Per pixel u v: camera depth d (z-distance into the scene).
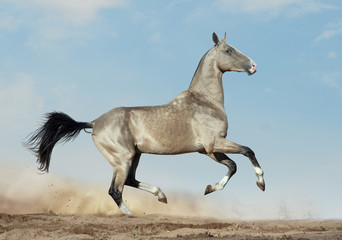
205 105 10.77
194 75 11.22
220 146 10.56
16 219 9.55
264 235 7.90
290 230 9.16
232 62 10.83
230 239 7.22
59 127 11.22
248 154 10.52
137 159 11.20
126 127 10.56
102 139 10.61
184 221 10.91
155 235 8.28
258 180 10.65
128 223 9.88
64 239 7.56
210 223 10.41
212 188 11.09
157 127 10.48
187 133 10.55
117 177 10.55
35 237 7.85
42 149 11.19
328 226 9.95
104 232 8.55
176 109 10.60
